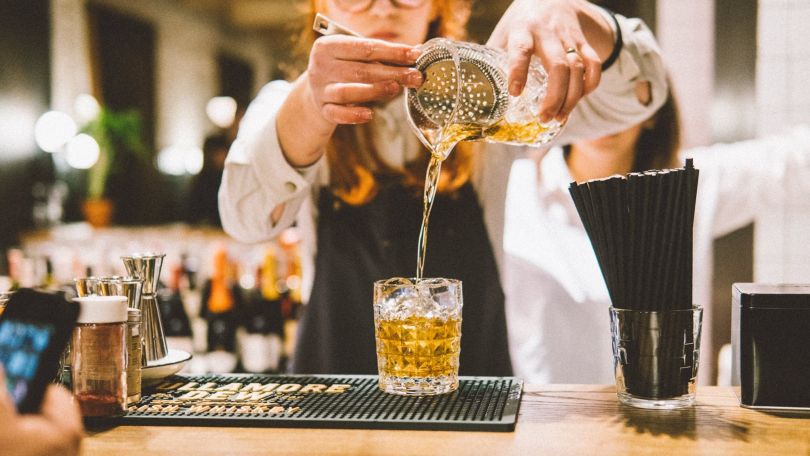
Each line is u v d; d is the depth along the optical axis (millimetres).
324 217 1352
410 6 1276
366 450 781
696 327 892
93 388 864
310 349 1393
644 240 872
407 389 921
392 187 1323
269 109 1270
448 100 930
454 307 924
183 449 795
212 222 3535
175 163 3992
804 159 1620
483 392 935
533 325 1548
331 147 1319
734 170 1621
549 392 957
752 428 829
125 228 3451
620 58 1185
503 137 977
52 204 3365
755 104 2135
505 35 1016
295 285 2264
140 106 4109
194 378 1023
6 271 3156
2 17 3217
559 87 913
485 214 1339
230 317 2191
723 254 2143
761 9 2117
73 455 655
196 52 4352
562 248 1559
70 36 3699
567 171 1586
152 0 3930
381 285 922
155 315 1004
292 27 1433
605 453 767
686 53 2182
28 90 3395
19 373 658
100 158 3467
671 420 853
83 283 962
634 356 889
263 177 1177
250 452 784
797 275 2105
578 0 1119
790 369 879
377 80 961
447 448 782
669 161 1516
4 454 613
